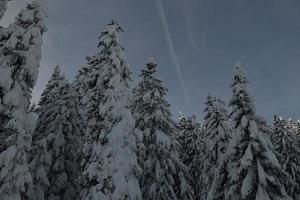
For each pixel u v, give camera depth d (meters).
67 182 24.64
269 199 16.48
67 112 26.09
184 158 32.69
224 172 21.48
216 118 27.38
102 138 18.75
